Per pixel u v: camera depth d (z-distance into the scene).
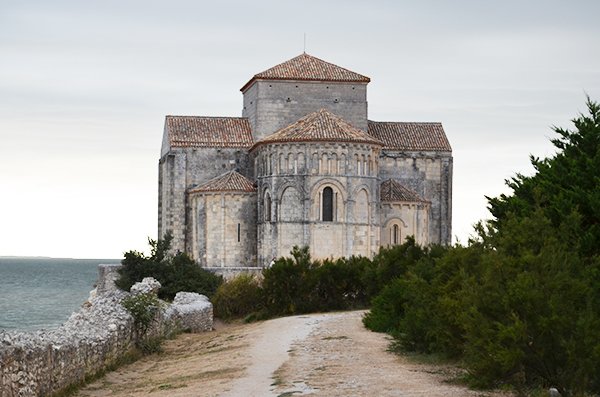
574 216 29.84
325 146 80.56
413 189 94.31
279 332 47.50
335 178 80.44
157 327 47.66
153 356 42.69
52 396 28.52
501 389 26.41
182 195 91.38
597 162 33.06
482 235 32.69
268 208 82.56
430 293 35.72
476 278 31.09
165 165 94.06
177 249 90.75
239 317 64.62
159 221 98.56
